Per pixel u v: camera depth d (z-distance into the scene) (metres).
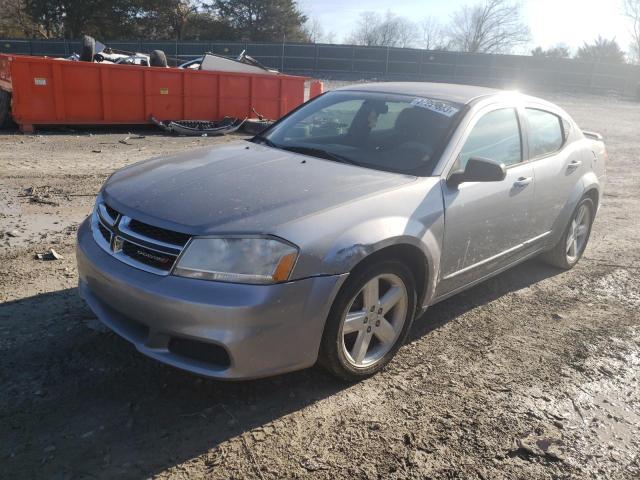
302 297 2.76
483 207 3.79
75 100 12.18
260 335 2.69
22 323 3.62
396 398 3.16
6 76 11.98
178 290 2.66
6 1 51.47
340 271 2.85
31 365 3.18
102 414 2.82
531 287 4.97
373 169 3.60
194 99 13.74
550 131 4.79
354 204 3.05
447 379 3.39
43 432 2.67
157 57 13.55
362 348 3.20
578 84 41.84
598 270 5.54
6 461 2.47
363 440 2.79
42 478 2.40
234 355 2.66
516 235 4.29
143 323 2.80
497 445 2.82
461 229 3.64
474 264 3.92
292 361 2.84
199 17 55.00
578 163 5.00
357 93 4.52
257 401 3.03
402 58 41.09
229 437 2.74
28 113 11.73
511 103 4.37
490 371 3.52
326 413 2.98
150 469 2.50
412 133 3.85
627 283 5.23
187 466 2.54
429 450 2.75
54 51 40.28
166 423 2.80
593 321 4.36
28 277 4.36
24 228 5.55
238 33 55.72
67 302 3.96
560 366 3.64
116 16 49.03
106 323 3.02
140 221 2.89
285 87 15.05
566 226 5.04
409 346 3.77
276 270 2.69
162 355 2.79
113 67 12.43
